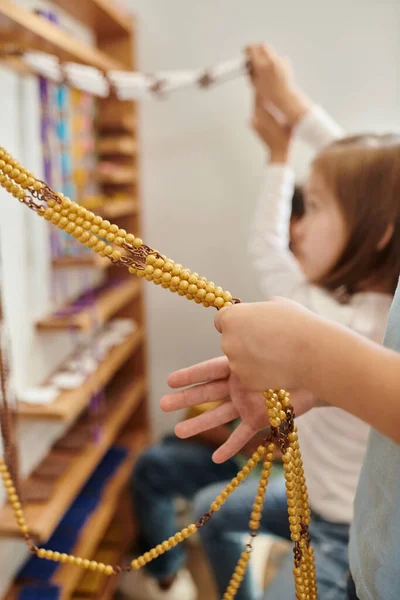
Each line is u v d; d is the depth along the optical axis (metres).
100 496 1.32
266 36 1.48
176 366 1.73
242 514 1.02
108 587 1.29
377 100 1.45
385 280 0.80
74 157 1.26
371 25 1.41
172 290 0.45
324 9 1.43
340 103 1.47
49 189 0.47
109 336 1.48
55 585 1.06
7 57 0.95
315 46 1.46
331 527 0.81
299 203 1.22
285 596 0.73
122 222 1.61
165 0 1.51
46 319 1.15
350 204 0.81
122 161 1.57
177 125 1.58
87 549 1.16
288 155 1.17
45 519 0.95
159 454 1.36
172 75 1.13
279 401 0.46
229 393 0.55
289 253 1.15
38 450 1.16
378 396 0.34
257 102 1.18
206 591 1.40
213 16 1.50
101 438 1.28
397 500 0.42
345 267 0.82
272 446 0.52
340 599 0.70
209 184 1.60
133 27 1.50
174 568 1.39
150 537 1.38
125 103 1.46
